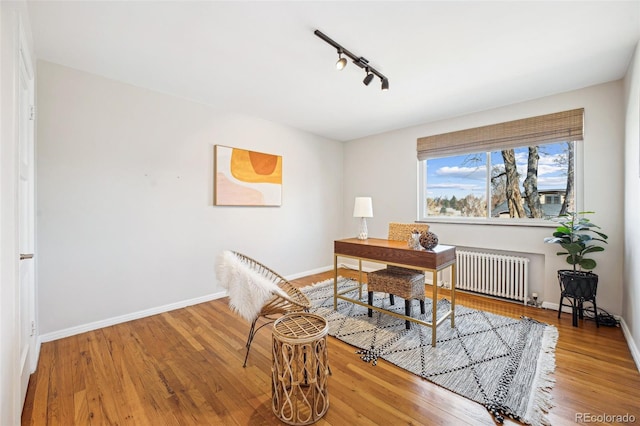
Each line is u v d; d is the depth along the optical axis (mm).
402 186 4406
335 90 3000
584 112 2867
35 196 2242
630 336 2258
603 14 1783
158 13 1789
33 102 2072
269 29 1965
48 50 2197
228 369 1966
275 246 4160
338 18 1846
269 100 3277
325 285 4020
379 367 1982
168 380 1836
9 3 1299
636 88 2123
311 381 1461
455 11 1771
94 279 2586
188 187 3225
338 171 5188
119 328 2615
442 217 4062
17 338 1371
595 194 2807
